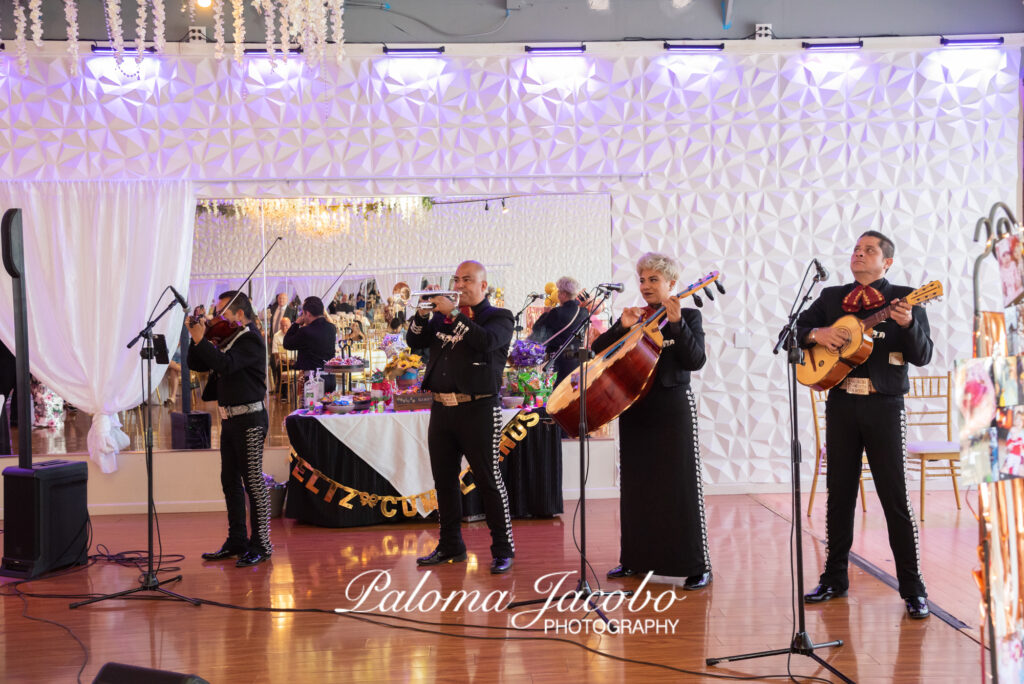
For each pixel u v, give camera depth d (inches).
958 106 268.1
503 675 133.6
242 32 225.8
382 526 236.8
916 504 246.8
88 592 179.9
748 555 199.0
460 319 177.2
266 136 261.9
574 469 263.6
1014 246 88.3
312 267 267.6
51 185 254.4
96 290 254.5
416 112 264.4
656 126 267.0
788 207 268.2
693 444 174.2
